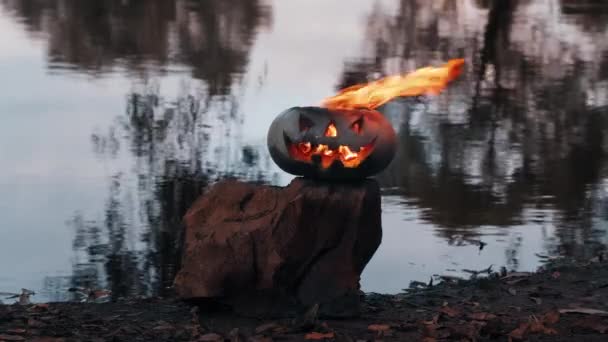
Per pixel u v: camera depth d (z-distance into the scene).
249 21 14.26
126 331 3.04
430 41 12.63
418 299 3.52
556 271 3.88
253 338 2.90
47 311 3.31
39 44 12.17
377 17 14.30
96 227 5.16
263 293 3.06
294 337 2.95
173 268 4.49
